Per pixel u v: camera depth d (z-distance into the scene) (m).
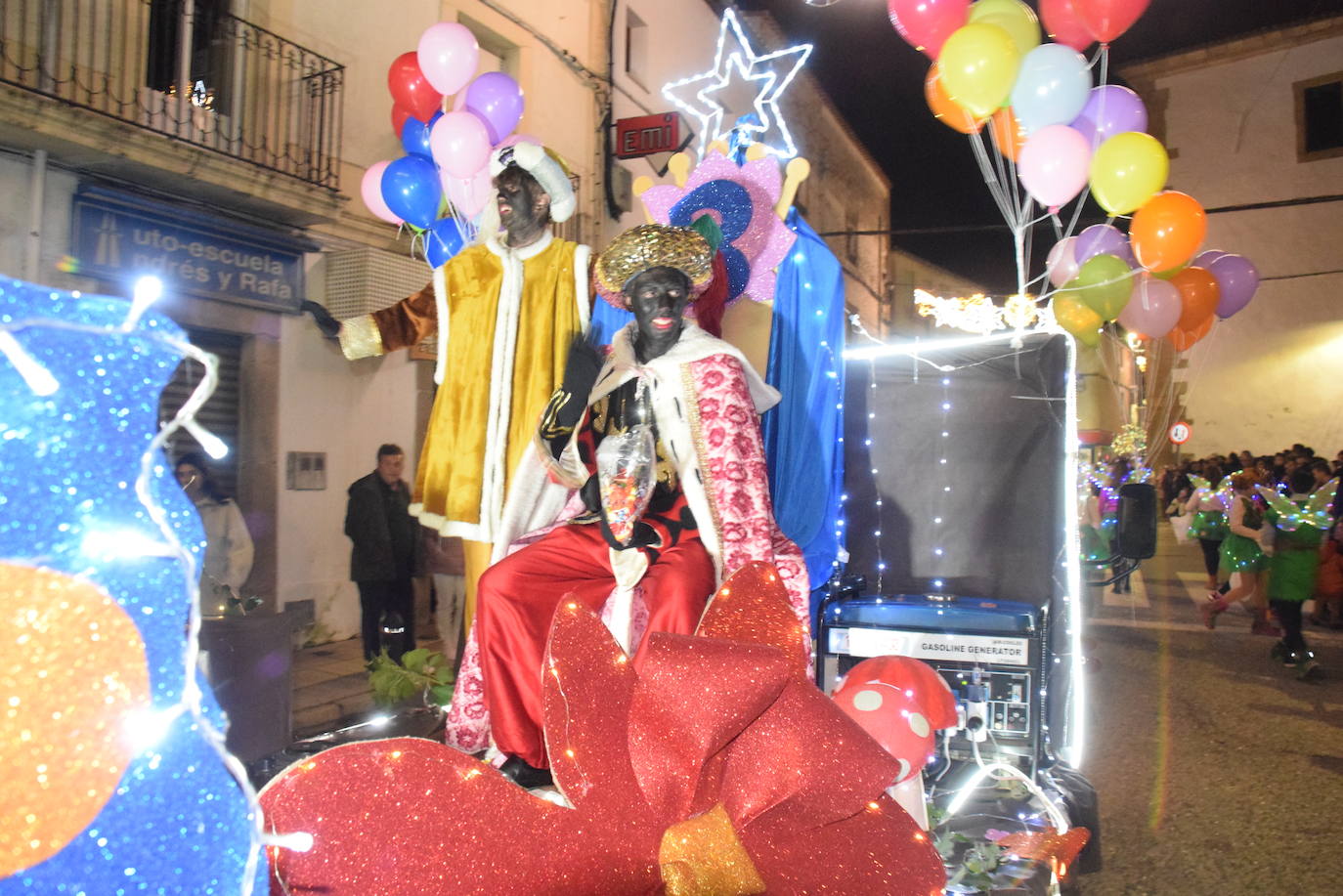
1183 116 22.44
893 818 1.84
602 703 1.77
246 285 9.21
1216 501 13.25
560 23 12.87
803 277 3.73
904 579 4.07
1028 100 4.98
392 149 10.47
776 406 3.66
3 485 0.99
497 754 2.47
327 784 1.51
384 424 10.43
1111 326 11.29
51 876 0.97
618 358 2.85
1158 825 5.03
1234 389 22.05
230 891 1.10
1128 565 4.98
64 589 1.00
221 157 8.45
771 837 1.75
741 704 1.74
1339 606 11.49
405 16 10.55
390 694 3.19
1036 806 3.14
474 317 3.37
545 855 1.60
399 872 1.50
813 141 22.22
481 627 2.53
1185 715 7.27
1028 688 3.34
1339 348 21.09
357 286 9.77
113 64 8.20
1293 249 21.50
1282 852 4.65
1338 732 6.82
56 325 1.01
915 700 2.58
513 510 2.99
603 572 2.67
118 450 1.06
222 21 8.96
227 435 9.21
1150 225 5.24
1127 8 4.84
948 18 4.97
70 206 8.04
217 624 3.28
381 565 7.57
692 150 16.05
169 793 1.05
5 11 7.41
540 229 3.42
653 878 1.67
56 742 0.98
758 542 2.67
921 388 4.14
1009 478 4.01
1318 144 21.22
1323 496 10.12
